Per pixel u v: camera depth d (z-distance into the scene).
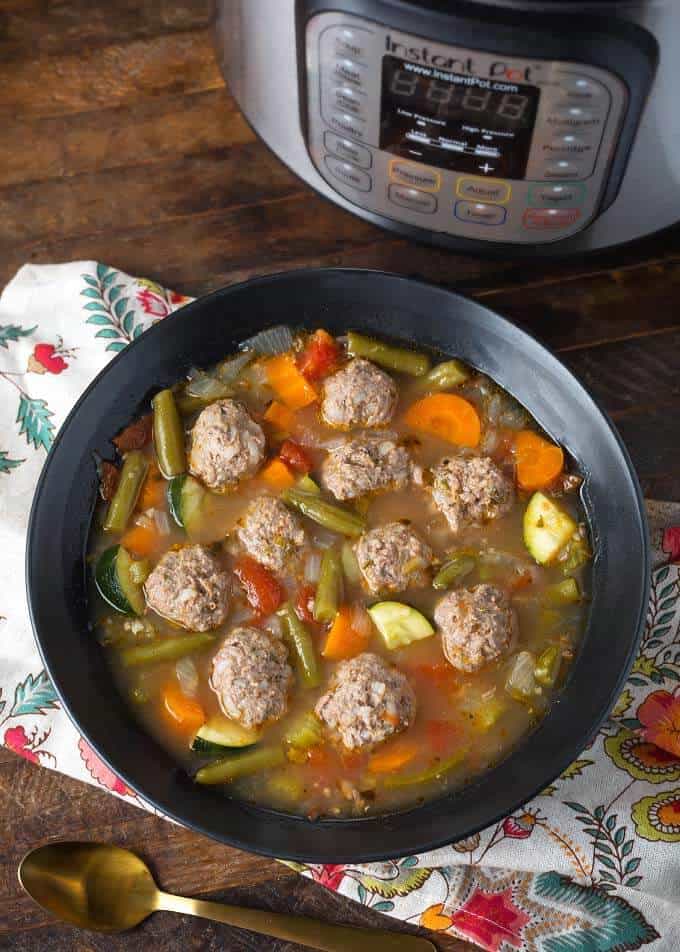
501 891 0.58
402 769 0.56
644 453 0.64
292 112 0.60
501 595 0.57
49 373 0.65
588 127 0.54
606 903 0.58
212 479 0.59
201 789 0.55
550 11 0.50
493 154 0.56
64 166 0.69
